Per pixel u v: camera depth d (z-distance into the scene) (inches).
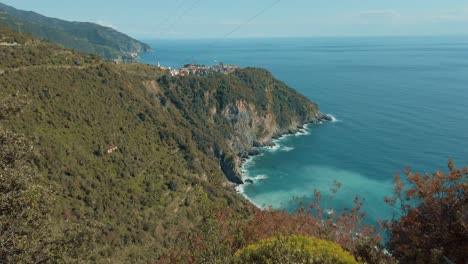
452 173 629.0
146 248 2050.9
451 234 589.0
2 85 2348.7
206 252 612.4
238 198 2910.9
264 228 788.0
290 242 593.6
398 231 657.6
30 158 761.0
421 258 580.7
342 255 577.0
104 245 1920.5
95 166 2448.3
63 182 2092.8
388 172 3171.8
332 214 899.4
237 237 707.4
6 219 571.2
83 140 2556.6
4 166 639.8
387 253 671.8
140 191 2568.9
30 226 618.5
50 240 643.5
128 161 2748.5
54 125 2455.7
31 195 584.7
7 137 678.5
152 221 2327.8
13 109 727.1
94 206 2117.4
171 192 2726.4
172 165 3097.9
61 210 1895.9
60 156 2204.7
